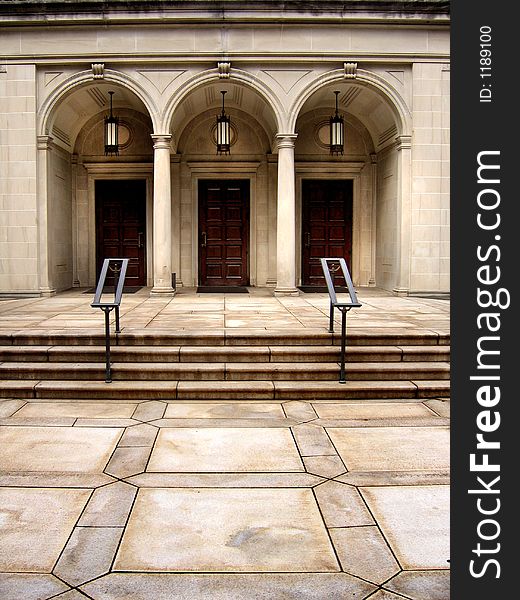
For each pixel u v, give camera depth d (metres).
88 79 11.90
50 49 11.76
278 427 5.22
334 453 4.59
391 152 13.20
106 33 11.73
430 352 6.85
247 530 3.39
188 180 14.69
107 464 4.35
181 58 11.73
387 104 12.36
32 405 5.88
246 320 8.32
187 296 12.21
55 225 12.92
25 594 2.77
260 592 2.80
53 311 9.42
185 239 14.76
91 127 14.52
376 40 11.89
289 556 3.11
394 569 2.99
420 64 12.02
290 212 12.05
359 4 11.59
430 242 12.26
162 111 11.91
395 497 3.82
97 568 2.99
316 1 11.54
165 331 7.23
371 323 8.08
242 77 11.87
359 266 14.88
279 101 11.95
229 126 13.50
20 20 11.59
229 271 15.02
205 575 2.94
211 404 5.96
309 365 6.62
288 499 3.79
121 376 6.41
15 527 3.41
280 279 12.14
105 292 13.20
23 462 4.38
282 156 12.02
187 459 4.45
